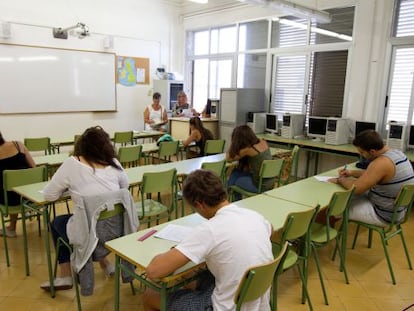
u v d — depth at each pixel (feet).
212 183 4.94
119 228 7.16
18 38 19.11
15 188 8.61
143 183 9.17
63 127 21.56
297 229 6.85
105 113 23.43
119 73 23.71
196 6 25.05
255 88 21.67
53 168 12.28
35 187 8.66
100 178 7.13
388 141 15.28
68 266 7.98
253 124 20.57
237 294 4.44
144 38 24.63
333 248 10.68
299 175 19.89
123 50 23.67
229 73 23.91
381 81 16.70
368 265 9.75
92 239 6.69
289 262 6.80
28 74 19.71
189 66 26.94
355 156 16.03
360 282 8.87
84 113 22.40
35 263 9.29
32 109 20.12
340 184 9.91
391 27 16.29
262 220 5.09
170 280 4.86
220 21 23.65
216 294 4.77
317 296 8.21
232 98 20.95
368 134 9.11
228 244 4.56
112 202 6.90
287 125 18.97
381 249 10.76
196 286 5.65
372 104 17.06
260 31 21.63
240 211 4.95
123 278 6.97
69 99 21.54
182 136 21.85
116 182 7.41
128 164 16.94
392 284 8.81
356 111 17.60
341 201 8.14
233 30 23.21
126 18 23.50
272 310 6.29
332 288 8.57
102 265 8.59
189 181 5.02
